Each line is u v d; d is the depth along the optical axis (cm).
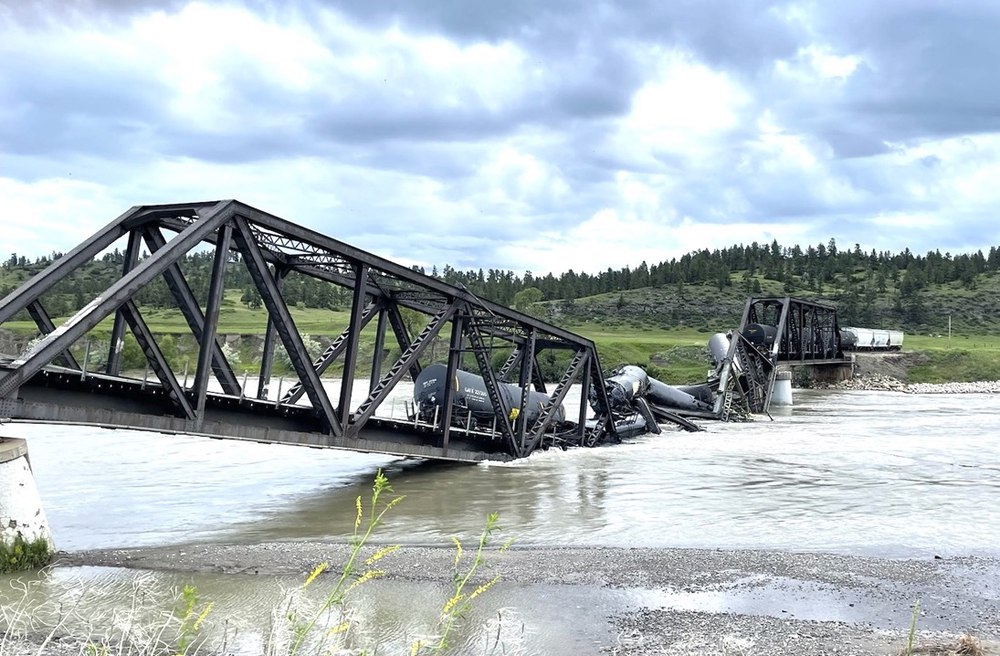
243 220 2109
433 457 2880
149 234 2227
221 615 1196
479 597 1348
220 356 2295
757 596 1402
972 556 1739
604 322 19938
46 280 1950
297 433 2273
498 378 3744
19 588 1318
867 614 1318
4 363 1625
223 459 3177
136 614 1133
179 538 1805
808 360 8069
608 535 1933
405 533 1917
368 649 1056
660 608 1316
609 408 4053
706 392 5803
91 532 1842
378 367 3123
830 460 3419
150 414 1972
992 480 2869
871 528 2034
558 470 3064
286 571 1473
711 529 2012
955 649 1105
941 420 5509
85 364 1784
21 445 1504
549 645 1128
